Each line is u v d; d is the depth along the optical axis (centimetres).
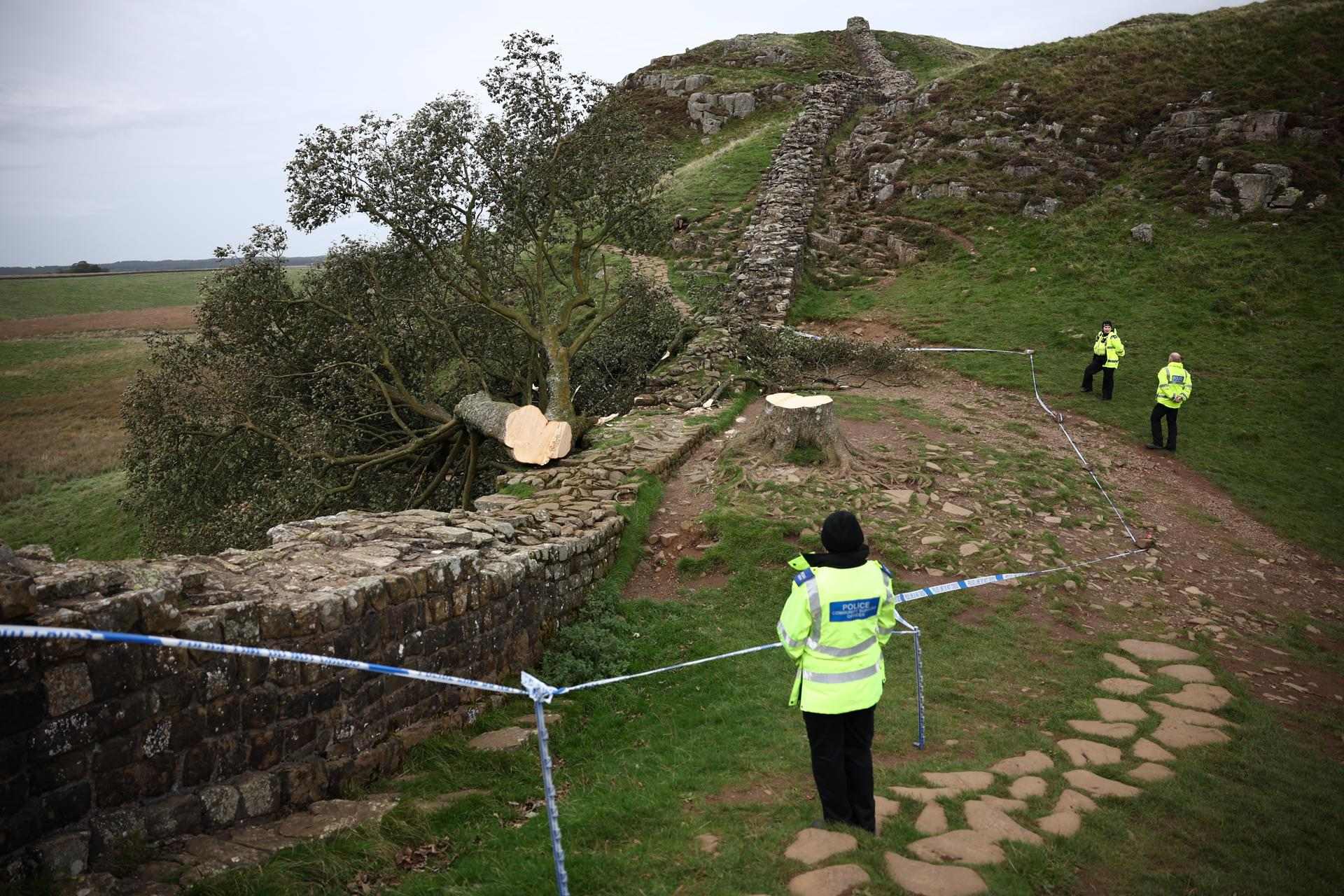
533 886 432
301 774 533
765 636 856
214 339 1783
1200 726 669
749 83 4616
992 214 2794
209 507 1706
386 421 1975
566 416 1583
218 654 493
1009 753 605
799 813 492
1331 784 592
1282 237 2367
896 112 3691
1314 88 2845
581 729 700
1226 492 1412
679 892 409
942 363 2016
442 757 619
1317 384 1827
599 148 1633
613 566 995
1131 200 2673
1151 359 1977
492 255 1711
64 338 4988
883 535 1045
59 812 417
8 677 397
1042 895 414
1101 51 3438
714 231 3098
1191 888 441
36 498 2781
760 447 1302
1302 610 1005
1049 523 1170
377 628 605
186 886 421
